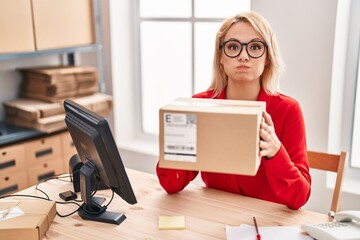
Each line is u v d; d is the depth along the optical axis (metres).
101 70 3.08
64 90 2.70
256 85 1.59
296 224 1.39
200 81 2.94
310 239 1.29
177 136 1.25
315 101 2.22
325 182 2.29
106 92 3.17
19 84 2.90
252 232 1.34
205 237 1.33
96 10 2.90
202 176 1.77
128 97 3.24
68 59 3.18
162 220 1.42
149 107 3.27
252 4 2.31
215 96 1.67
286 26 2.22
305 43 2.19
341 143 2.40
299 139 1.58
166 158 1.27
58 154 2.70
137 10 3.12
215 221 1.42
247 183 1.65
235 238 1.30
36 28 2.54
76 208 1.54
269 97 1.62
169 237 1.33
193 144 1.24
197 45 2.89
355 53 2.25
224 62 1.53
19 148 2.48
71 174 1.82
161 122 1.25
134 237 1.34
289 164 1.40
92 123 1.34
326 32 2.11
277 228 1.36
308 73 2.21
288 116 1.60
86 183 1.46
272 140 1.32
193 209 1.51
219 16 2.77
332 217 1.43
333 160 1.77
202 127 1.22
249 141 1.20
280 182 1.42
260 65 1.49
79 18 2.78
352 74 2.28
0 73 2.80
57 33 2.66
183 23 2.95
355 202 2.22
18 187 2.51
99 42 2.95
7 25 2.40
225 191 1.67
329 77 2.15
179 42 3.00
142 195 1.63
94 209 1.49
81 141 1.46
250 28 1.47
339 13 2.10
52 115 2.63
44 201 1.51
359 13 2.20
